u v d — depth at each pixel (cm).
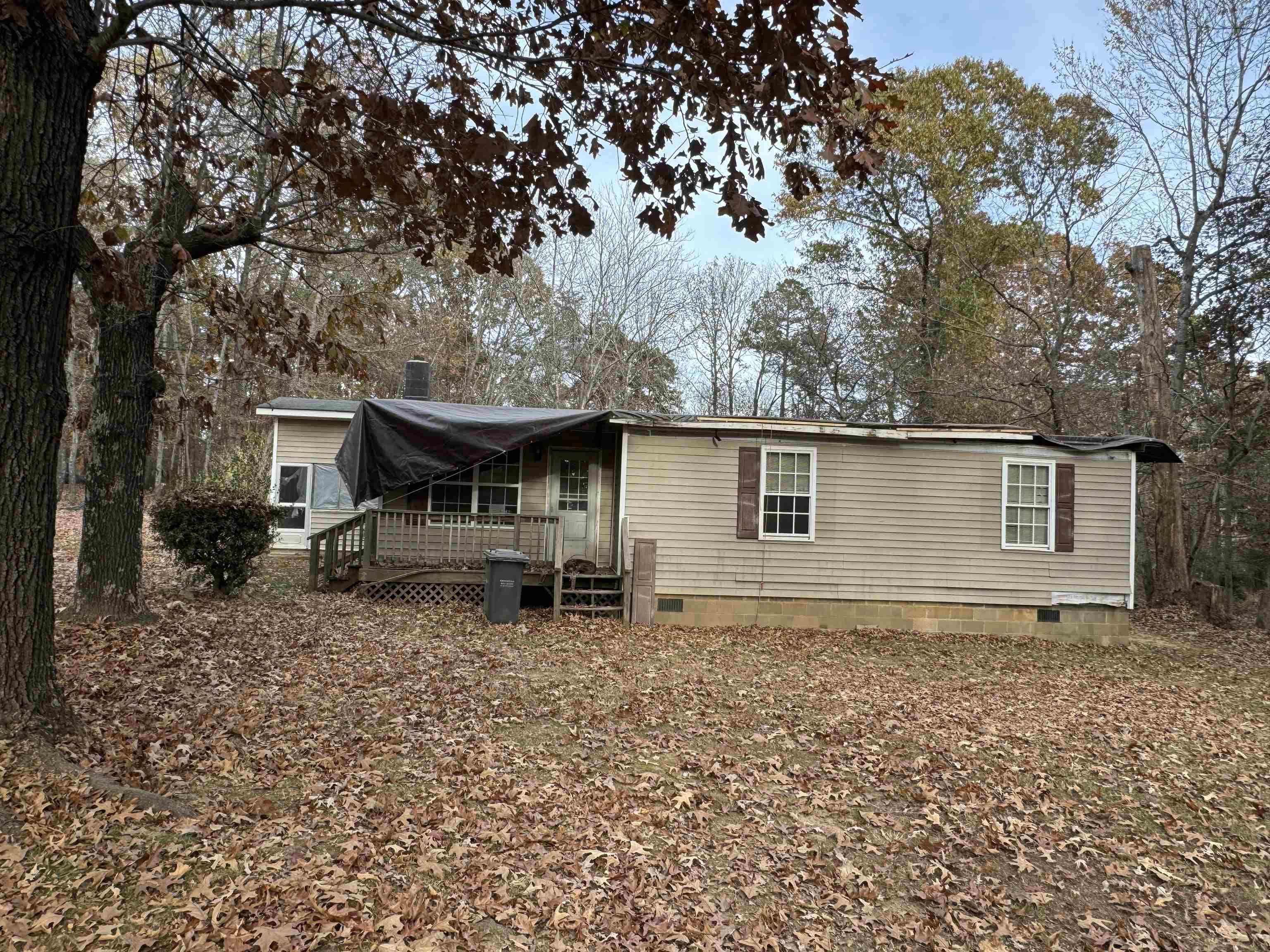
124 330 894
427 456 1227
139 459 920
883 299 2852
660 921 408
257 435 2095
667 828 516
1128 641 1384
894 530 1362
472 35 517
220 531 1122
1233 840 579
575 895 421
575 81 525
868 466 1362
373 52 648
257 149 833
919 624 1360
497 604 1167
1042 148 2453
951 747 716
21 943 320
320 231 1013
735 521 1338
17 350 464
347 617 1088
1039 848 541
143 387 923
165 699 644
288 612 1074
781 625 1339
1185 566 1783
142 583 1141
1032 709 873
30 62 455
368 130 552
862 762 668
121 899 357
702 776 610
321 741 600
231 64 544
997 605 1370
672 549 1327
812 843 520
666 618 1319
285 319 923
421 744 615
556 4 537
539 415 1291
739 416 1348
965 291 2603
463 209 588
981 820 574
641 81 537
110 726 558
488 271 618
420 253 749
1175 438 1830
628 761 628
